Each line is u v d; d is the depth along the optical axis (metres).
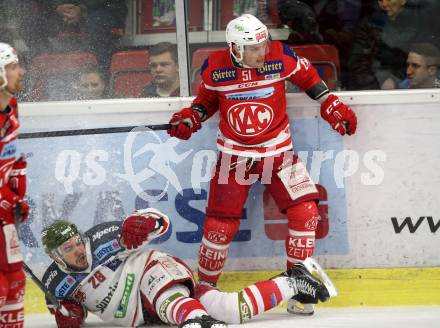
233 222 15.08
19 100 16.36
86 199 16.06
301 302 14.09
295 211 14.86
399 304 15.82
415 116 16.02
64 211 16.06
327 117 15.30
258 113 14.92
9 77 11.39
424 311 14.73
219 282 16.02
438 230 16.08
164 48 16.19
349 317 14.11
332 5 16.72
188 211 16.02
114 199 16.05
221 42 16.36
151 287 13.62
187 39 16.23
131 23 16.28
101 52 16.36
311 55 16.84
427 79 16.44
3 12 16.44
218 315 13.77
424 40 16.58
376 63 16.64
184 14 16.17
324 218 16.02
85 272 13.83
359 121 16.02
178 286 13.69
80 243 13.73
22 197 11.98
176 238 16.02
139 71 16.27
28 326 14.18
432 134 16.02
